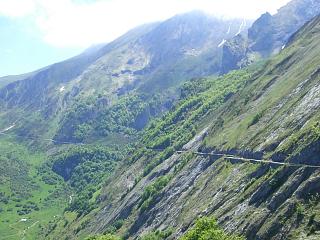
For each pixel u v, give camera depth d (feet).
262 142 526.98
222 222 438.40
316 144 399.65
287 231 347.36
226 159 586.04
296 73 646.74
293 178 388.78
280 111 561.43
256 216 392.06
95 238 574.97
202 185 594.24
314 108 480.23
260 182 445.37
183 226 523.29
